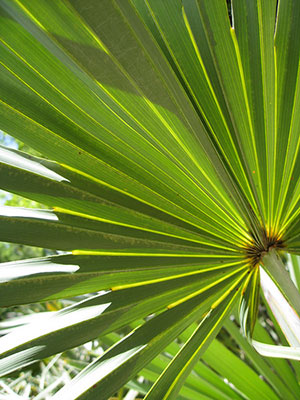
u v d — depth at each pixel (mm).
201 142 631
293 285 703
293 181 724
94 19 447
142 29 485
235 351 1542
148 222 697
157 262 695
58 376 1284
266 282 755
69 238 642
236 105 684
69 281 638
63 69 519
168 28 644
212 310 716
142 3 636
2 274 587
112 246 671
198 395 1035
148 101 563
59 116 581
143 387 1093
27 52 500
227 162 711
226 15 636
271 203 730
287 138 706
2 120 573
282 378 1059
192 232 714
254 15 648
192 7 636
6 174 591
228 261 731
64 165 636
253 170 718
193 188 691
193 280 713
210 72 664
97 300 661
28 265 613
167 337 687
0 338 589
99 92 548
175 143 631
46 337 600
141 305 689
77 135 607
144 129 608
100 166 646
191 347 673
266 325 1681
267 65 670
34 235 618
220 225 719
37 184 614
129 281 685
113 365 613
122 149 637
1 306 583
